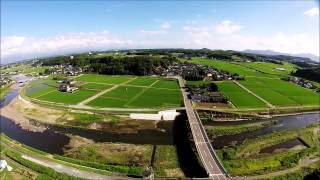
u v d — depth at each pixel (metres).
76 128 144.50
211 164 93.56
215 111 161.50
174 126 145.88
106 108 171.50
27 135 136.62
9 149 114.56
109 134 135.38
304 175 89.69
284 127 145.88
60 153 114.75
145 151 113.88
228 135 131.75
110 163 104.62
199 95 188.88
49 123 153.25
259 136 129.38
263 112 166.12
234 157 105.56
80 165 100.06
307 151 109.44
